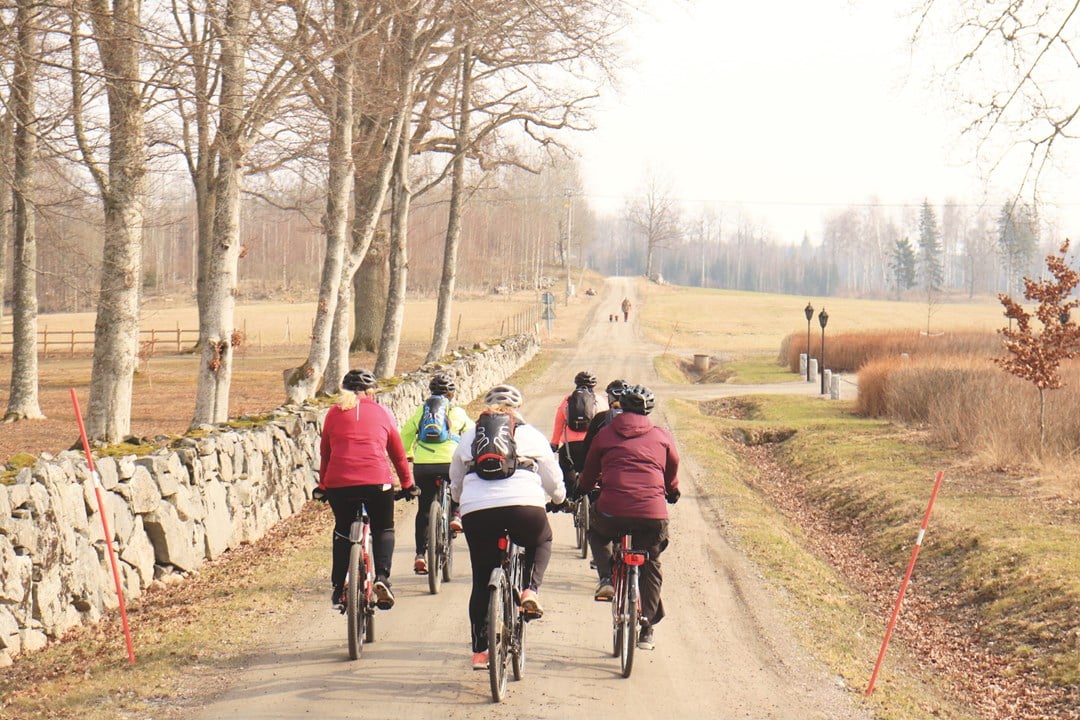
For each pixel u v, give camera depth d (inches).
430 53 3880.4
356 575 1130.0
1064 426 2908.5
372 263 6786.4
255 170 3041.3
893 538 2190.0
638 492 1099.9
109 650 1175.6
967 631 1578.5
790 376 7101.4
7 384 5718.5
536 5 3501.5
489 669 1008.2
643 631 1128.2
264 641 1222.9
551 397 4975.4
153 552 1507.1
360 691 1042.1
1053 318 2881.4
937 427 3491.6
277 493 2055.9
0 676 1088.2
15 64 1893.5
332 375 3666.3
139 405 4547.2
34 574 1203.9
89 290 2315.5
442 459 1428.4
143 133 2169.0
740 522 2176.4
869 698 1111.0
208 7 2177.7
